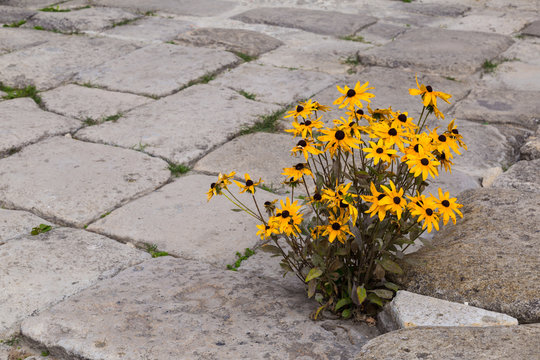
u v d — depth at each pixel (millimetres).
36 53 6859
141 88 6062
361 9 8922
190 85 6215
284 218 2811
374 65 6816
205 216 4016
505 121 5422
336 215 2893
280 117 5551
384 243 2891
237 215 4027
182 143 4988
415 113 5574
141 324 2902
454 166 4707
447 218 2732
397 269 2889
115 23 8008
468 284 3055
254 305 3064
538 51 7203
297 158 4812
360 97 2953
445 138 2822
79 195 4219
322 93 6031
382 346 2584
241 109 5648
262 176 4551
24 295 3225
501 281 3039
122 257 3576
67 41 7312
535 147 4906
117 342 2777
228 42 7320
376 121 2990
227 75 6457
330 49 7277
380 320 2961
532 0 9352
